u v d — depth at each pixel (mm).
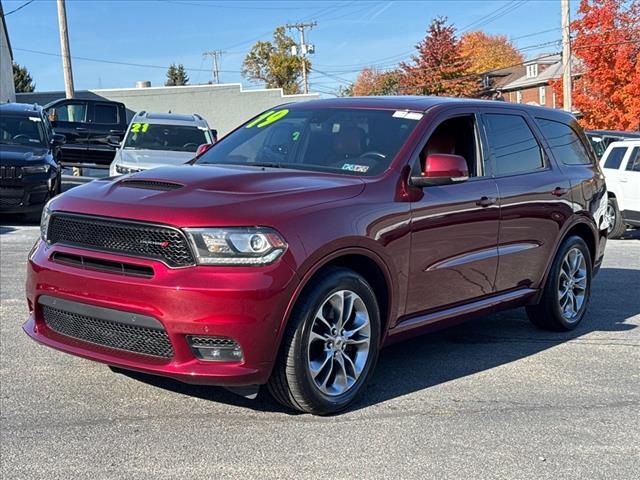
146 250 3887
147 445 3805
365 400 4582
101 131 20375
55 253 4223
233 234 3805
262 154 5309
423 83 52719
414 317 4844
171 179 4383
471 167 5371
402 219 4547
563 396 4758
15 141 13023
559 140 6531
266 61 78562
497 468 3674
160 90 39750
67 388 4590
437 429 4145
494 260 5406
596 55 29328
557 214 6086
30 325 4523
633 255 11500
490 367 5359
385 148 4887
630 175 13734
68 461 3600
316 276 4117
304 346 4031
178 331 3775
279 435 3986
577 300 6582
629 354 5785
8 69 38469
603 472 3668
